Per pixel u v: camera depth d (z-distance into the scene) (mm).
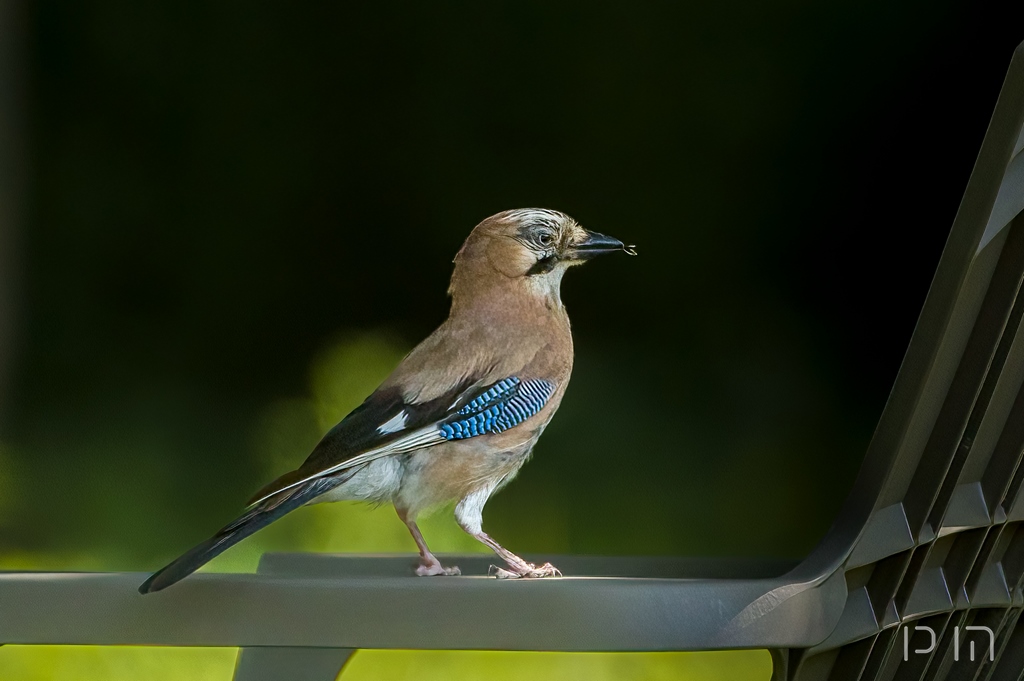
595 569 5301
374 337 11734
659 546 10125
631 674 7137
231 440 11055
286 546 8414
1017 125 3510
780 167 13125
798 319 12781
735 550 10234
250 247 12781
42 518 10078
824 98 13211
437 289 12648
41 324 12469
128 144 12898
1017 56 3535
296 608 3678
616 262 12641
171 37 13039
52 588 3750
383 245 12820
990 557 4070
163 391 11906
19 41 12875
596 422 11469
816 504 10969
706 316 12734
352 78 13047
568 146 13094
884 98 13242
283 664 4574
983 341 3711
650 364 12297
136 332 12367
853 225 13094
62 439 11344
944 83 13203
